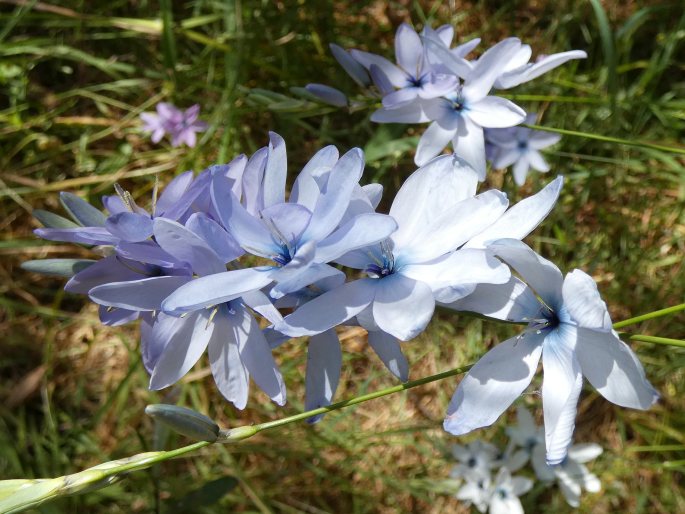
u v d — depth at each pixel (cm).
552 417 12
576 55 17
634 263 25
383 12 29
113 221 11
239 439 13
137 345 24
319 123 28
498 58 18
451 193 12
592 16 28
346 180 12
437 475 25
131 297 12
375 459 25
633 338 13
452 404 12
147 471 23
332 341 13
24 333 26
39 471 24
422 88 18
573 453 23
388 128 23
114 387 26
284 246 12
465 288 11
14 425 25
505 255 12
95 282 13
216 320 13
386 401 26
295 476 25
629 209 26
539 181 26
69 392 26
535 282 12
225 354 13
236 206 12
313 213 12
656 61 26
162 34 25
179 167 27
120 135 28
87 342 26
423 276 12
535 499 24
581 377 11
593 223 26
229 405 25
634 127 27
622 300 25
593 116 26
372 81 19
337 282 12
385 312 12
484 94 18
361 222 11
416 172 13
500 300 12
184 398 25
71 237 12
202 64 28
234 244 12
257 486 25
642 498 24
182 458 25
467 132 18
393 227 11
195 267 12
